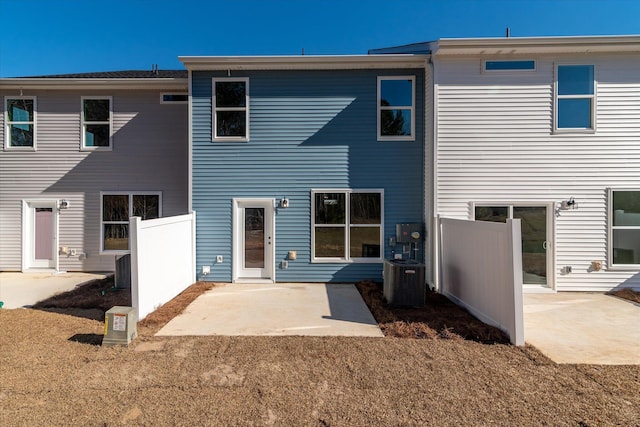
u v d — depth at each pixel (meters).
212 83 8.27
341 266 8.34
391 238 8.30
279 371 3.78
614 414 3.02
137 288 5.43
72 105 9.85
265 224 8.40
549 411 3.07
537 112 7.64
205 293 7.30
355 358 4.12
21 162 9.84
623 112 7.54
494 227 5.20
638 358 4.21
